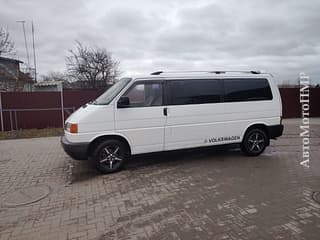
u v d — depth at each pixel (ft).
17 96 38.11
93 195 14.42
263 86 21.70
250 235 9.87
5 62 69.87
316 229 10.17
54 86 70.79
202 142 19.84
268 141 22.22
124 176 17.25
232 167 18.72
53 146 27.50
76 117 17.33
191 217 11.43
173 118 18.84
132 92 17.92
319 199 12.94
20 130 37.29
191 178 16.51
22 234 10.66
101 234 10.43
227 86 20.44
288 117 50.06
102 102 17.92
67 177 17.70
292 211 11.70
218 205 12.51
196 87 19.51
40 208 13.07
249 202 12.75
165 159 21.11
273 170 17.89
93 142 17.46
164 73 18.89
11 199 14.26
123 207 12.74
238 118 20.80
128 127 17.87
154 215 11.76
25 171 19.16
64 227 11.10
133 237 10.08
